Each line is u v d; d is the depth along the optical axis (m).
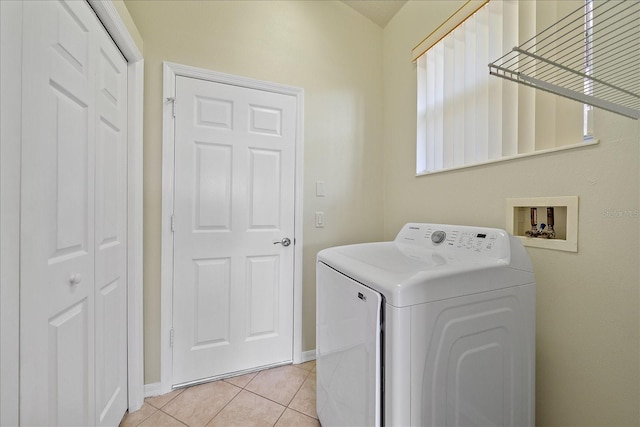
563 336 1.05
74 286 0.94
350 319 0.98
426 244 1.35
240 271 1.78
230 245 1.75
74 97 0.94
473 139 1.44
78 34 0.96
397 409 0.78
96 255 1.10
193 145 1.66
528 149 1.19
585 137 1.00
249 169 1.80
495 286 0.94
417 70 1.84
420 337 0.81
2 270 0.67
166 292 1.59
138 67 1.46
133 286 1.44
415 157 1.88
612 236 0.91
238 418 1.40
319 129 2.01
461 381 0.88
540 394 1.13
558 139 1.08
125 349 1.41
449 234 1.28
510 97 1.26
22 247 0.72
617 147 0.90
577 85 0.99
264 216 1.84
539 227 1.15
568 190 1.03
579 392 1.00
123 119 1.37
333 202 2.05
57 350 0.85
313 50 1.98
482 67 1.38
